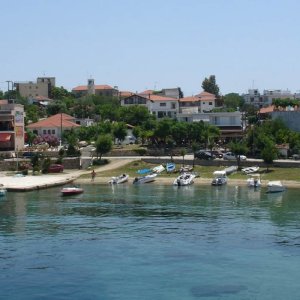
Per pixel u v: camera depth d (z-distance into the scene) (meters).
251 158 145.38
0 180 129.12
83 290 52.81
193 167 138.75
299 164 132.38
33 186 119.75
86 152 157.00
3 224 81.38
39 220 84.38
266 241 69.56
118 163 145.88
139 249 66.25
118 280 55.31
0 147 160.62
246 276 56.19
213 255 63.41
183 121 179.50
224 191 115.31
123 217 86.19
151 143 170.50
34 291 52.62
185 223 80.94
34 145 174.88
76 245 68.38
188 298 50.78
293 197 106.00
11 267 59.59
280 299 50.66
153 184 128.00
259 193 112.00
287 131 157.38
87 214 89.19
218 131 168.88
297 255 63.31
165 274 56.88
